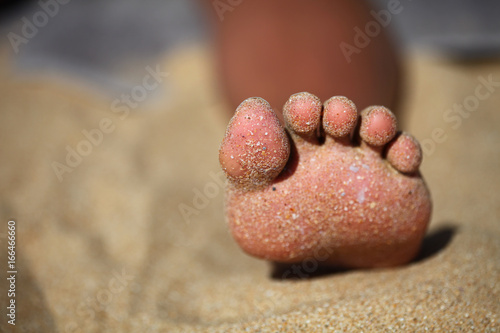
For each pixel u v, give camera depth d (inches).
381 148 13.5
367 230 13.6
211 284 15.5
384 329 13.0
